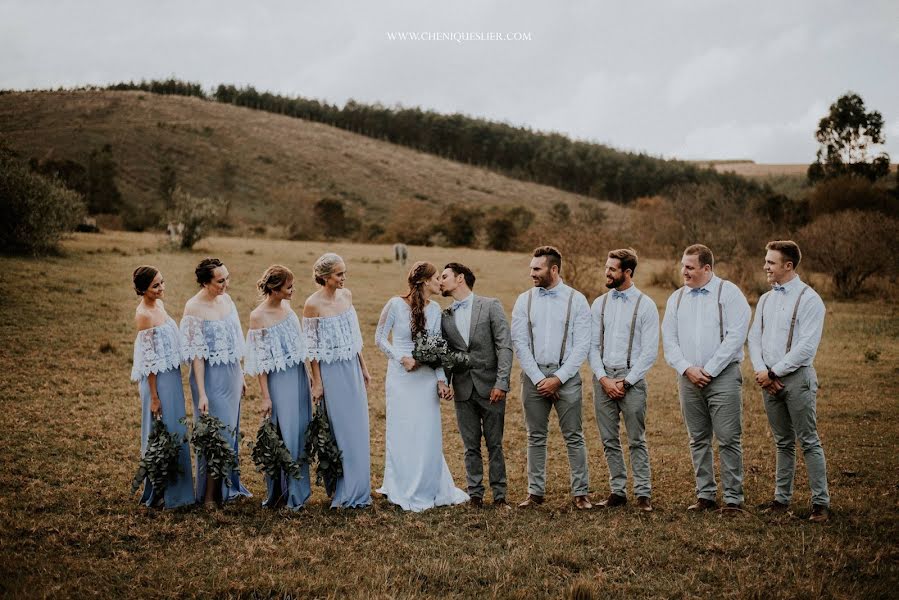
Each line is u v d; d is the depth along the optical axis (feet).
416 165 322.96
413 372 19.11
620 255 18.83
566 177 358.84
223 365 18.10
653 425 29.07
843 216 82.48
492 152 399.03
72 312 45.32
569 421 18.72
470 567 14.25
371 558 14.58
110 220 139.13
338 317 18.47
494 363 18.99
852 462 22.67
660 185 324.80
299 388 18.42
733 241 86.94
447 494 19.22
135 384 31.73
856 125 171.01
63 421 25.27
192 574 13.58
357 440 18.31
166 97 328.70
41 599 12.35
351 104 453.99
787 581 13.43
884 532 16.03
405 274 80.38
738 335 17.81
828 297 79.25
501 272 88.99
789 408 17.65
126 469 20.63
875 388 34.76
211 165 241.35
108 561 14.07
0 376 31.14
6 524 15.84
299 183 247.09
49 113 258.37
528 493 19.11
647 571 14.15
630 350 18.69
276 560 14.23
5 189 63.46
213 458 17.07
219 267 18.04
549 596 12.97
